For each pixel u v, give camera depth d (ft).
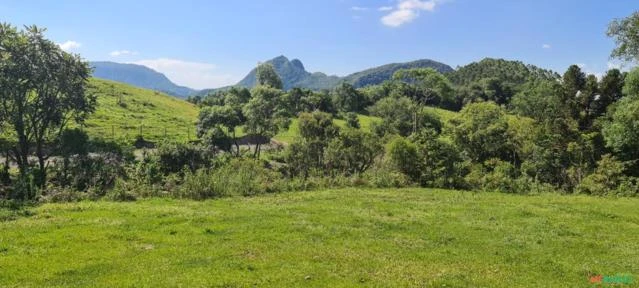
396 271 42.60
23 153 106.42
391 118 304.91
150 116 269.64
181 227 57.77
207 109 211.82
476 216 72.69
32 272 39.65
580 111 188.96
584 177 128.47
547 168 146.41
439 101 452.35
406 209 77.00
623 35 132.46
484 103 179.32
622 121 135.13
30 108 106.42
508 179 112.88
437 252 50.57
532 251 52.75
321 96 370.53
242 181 92.53
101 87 315.78
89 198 79.10
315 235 56.03
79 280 38.27
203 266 42.34
